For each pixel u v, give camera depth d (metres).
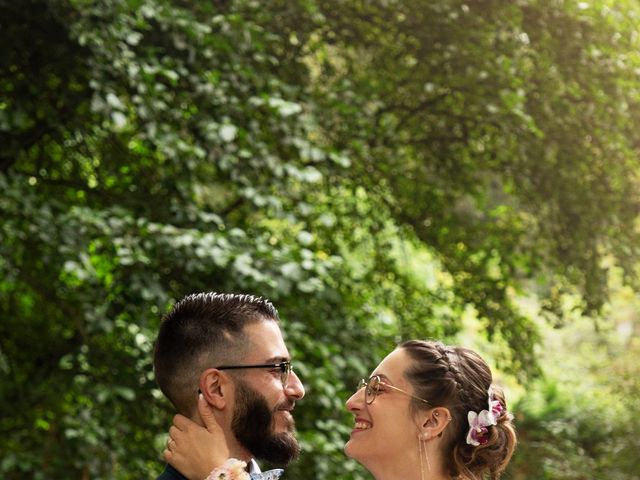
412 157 7.29
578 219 7.07
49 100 5.66
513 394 12.91
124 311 5.40
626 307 12.20
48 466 5.81
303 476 5.52
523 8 6.67
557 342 12.80
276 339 2.48
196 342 2.44
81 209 5.18
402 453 2.57
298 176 5.55
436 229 7.50
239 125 5.66
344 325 6.17
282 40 6.41
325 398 5.46
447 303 7.66
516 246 7.47
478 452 2.59
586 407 11.64
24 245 5.72
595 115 6.70
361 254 7.66
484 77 6.40
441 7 6.34
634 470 10.34
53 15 5.12
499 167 7.26
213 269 5.46
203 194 6.14
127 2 5.19
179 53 5.71
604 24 6.57
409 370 2.60
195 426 2.43
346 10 6.69
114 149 6.12
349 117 6.30
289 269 5.28
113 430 5.55
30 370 6.48
